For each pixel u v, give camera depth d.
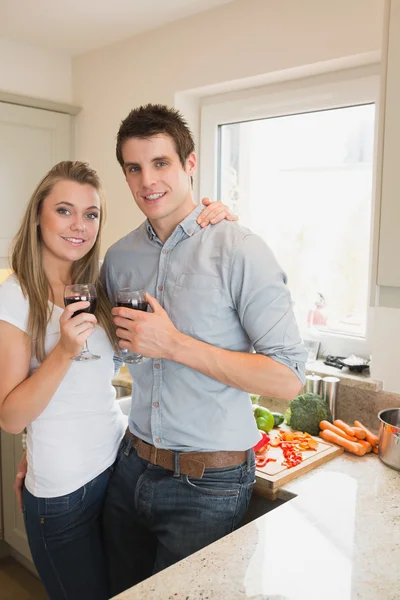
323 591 1.00
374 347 1.93
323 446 1.77
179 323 1.32
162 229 1.38
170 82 2.43
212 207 1.37
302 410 1.91
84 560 1.44
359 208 2.11
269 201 2.39
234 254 1.27
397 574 1.06
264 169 2.38
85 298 1.25
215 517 1.31
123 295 1.25
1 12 2.30
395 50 1.38
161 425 1.35
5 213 2.67
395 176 1.41
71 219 1.35
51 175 1.34
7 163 2.66
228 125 2.47
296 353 1.28
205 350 1.25
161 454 1.35
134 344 1.25
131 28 2.46
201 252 1.32
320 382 2.02
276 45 2.05
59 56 2.85
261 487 1.52
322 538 1.19
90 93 2.81
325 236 2.23
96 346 1.41
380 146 1.43
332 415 1.98
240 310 1.28
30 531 1.41
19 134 2.69
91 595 1.46
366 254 2.11
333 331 2.24
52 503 1.36
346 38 1.87
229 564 1.08
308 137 2.23
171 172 1.29
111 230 2.79
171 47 2.41
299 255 2.32
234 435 1.33
